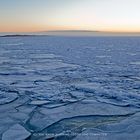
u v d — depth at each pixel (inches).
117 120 162.9
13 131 140.0
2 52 776.3
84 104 199.0
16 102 204.4
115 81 300.4
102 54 709.3
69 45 1203.2
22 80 305.3
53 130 146.3
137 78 323.9
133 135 133.5
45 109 185.8
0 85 271.1
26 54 716.0
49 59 581.6
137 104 197.3
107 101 206.7
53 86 270.4
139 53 742.5
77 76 339.6
